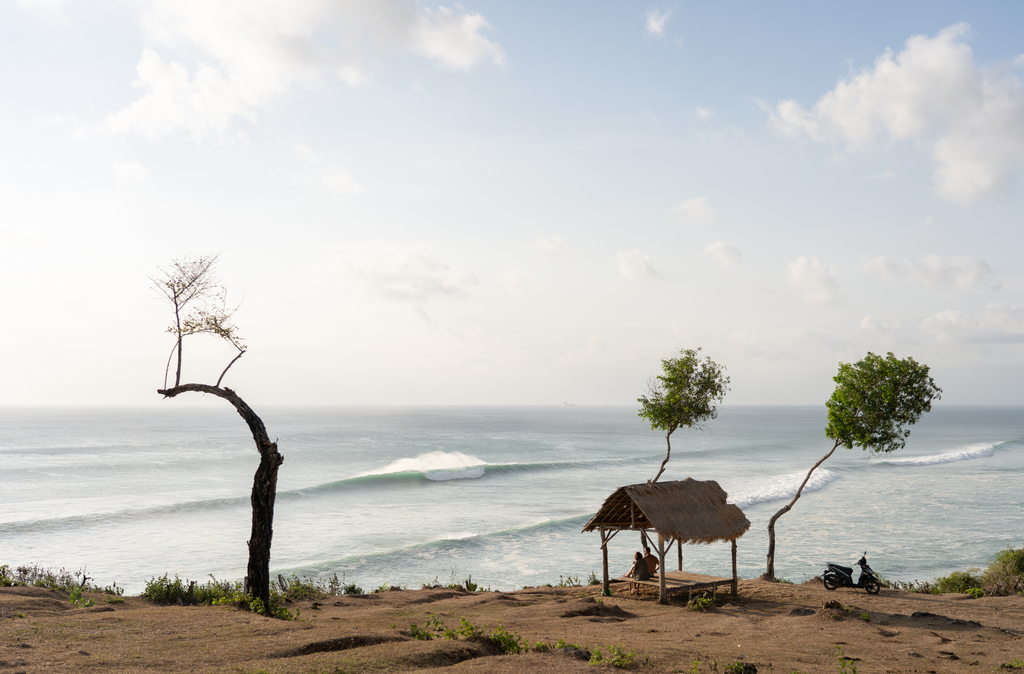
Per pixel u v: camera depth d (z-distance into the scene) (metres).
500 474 68.81
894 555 33.28
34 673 7.51
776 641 13.08
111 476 62.88
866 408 22.98
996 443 123.31
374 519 42.62
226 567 29.36
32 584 16.28
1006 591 21.03
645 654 10.49
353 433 144.25
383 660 8.58
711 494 21.42
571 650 9.90
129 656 8.55
